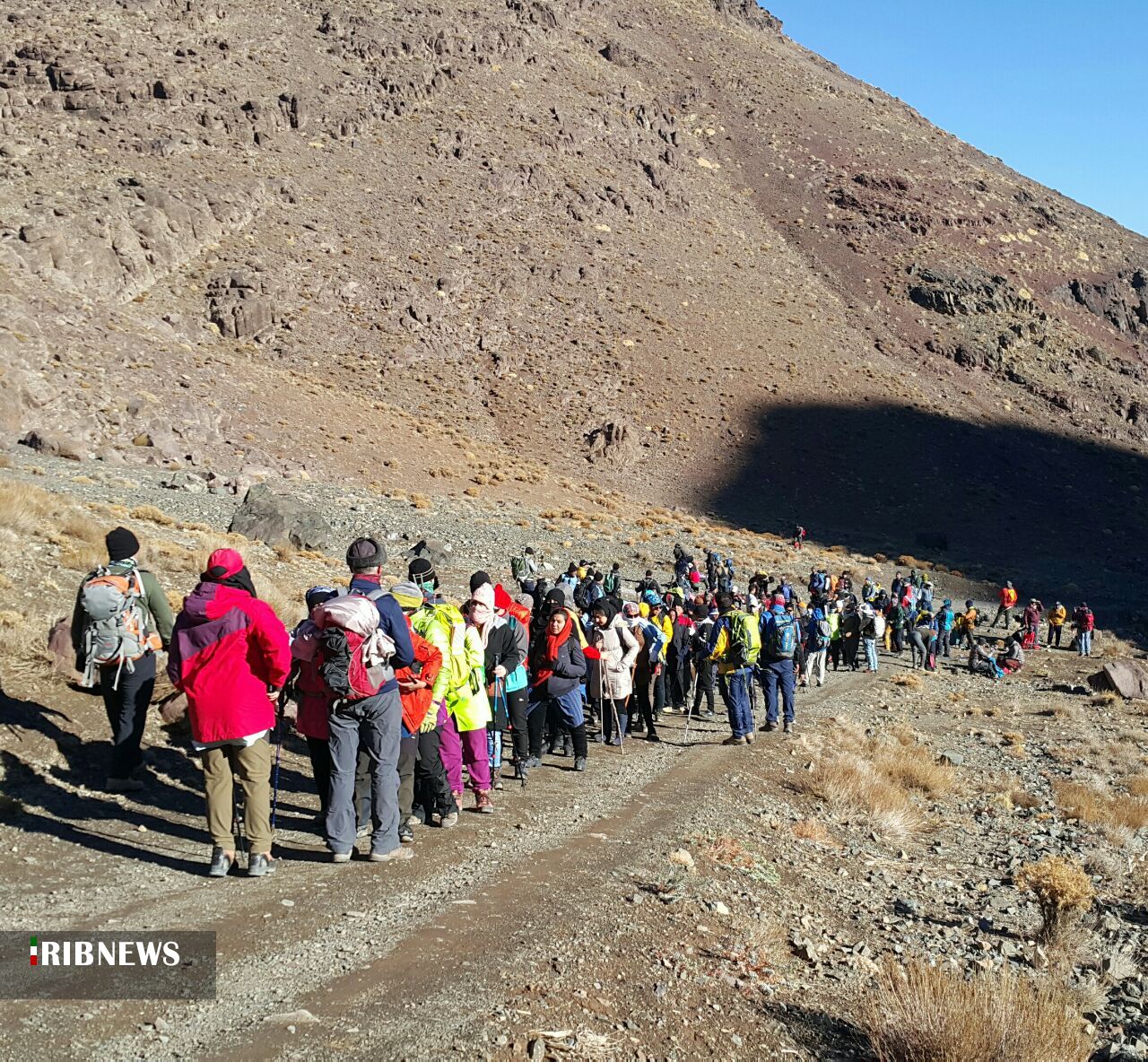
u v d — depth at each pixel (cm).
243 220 6575
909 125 13875
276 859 616
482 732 789
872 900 775
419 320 6688
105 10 8062
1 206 5225
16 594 1081
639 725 1392
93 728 806
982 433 7606
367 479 4316
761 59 14075
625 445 6178
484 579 849
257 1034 382
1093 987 644
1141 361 9781
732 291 8556
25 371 3788
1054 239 11094
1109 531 6656
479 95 9331
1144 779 1491
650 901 612
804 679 2150
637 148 10062
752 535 5200
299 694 634
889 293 9356
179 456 3747
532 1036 409
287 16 9231
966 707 2056
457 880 605
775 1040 464
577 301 7556
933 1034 473
